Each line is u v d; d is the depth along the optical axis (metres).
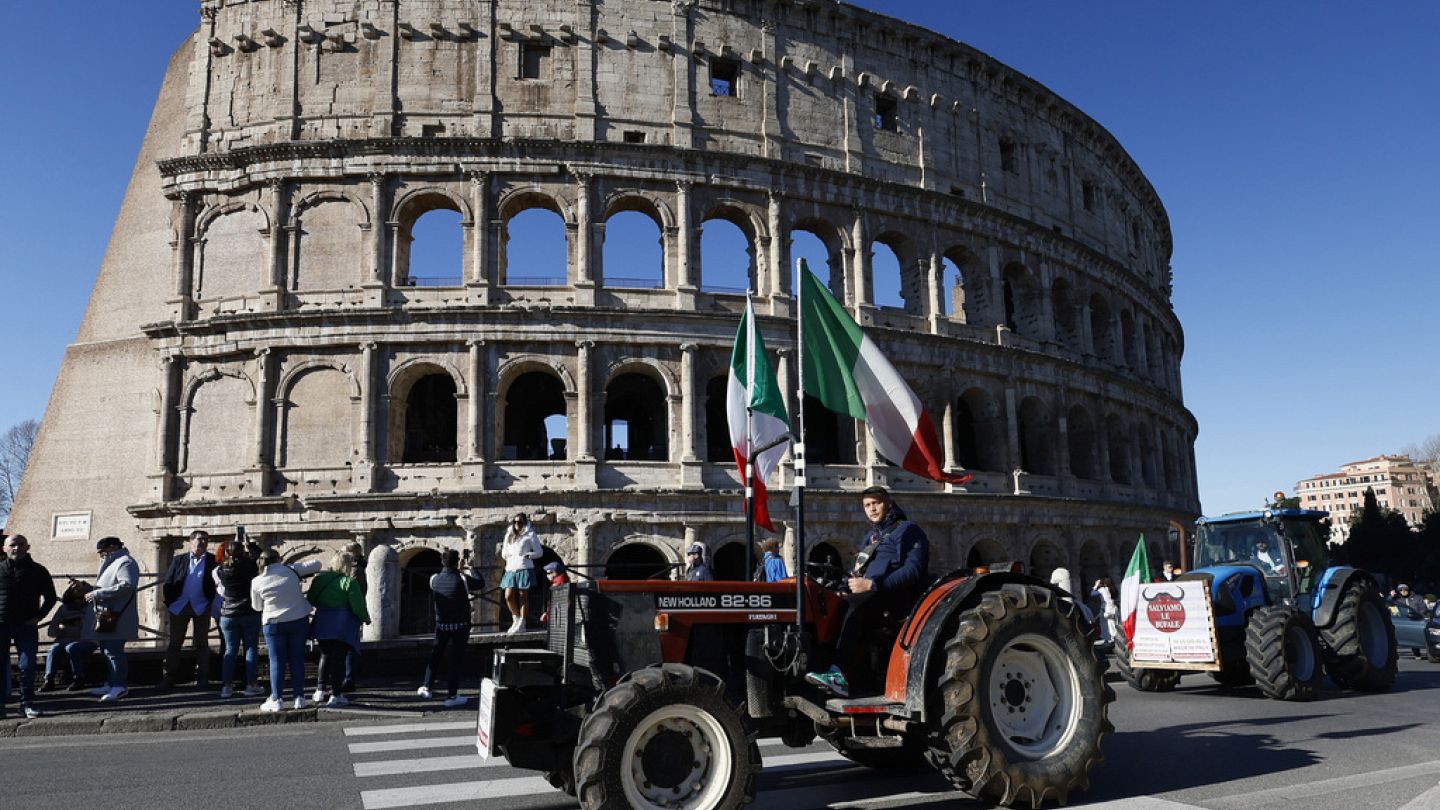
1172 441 69.56
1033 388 54.38
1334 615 23.00
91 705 19.77
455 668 20.70
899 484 47.44
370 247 43.25
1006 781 10.78
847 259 49.19
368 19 45.22
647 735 9.91
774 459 19.03
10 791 12.60
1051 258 57.62
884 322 49.41
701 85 47.56
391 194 43.91
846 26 51.47
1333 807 10.83
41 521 47.06
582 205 44.47
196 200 45.12
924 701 10.97
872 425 15.63
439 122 44.50
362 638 25.97
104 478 47.19
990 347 51.31
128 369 48.38
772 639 11.76
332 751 15.47
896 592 12.55
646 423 54.53
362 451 41.50
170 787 12.73
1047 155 59.94
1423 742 15.49
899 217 50.94
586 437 42.38
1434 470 179.00
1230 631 22.72
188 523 41.69
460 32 45.19
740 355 19.72
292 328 42.53
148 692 21.44
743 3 48.88
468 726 18.28
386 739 16.70
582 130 45.03
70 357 49.34
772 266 46.84
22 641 18.78
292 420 42.44
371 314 42.16
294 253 43.62
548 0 46.06
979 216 53.62
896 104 52.56
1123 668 24.17
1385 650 23.52
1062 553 53.16
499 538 41.31
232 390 43.56
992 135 56.34
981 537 49.53
